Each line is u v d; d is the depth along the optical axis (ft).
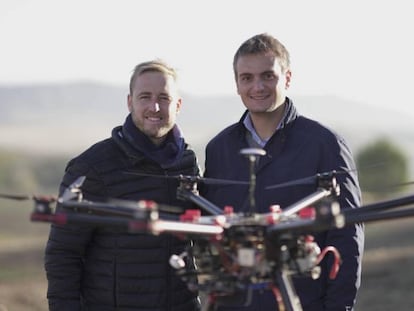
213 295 17.26
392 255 64.95
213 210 19.19
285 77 21.63
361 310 47.60
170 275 21.48
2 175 266.16
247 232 16.55
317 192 18.83
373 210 16.90
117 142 21.58
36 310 57.16
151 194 21.52
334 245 20.77
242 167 21.66
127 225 15.90
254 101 21.38
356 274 20.72
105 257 21.45
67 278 21.50
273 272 16.94
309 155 21.18
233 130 22.21
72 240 21.31
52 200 16.57
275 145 21.44
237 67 21.59
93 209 16.93
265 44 21.38
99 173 21.30
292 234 16.39
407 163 131.23
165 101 21.59
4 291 64.08
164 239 21.35
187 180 20.06
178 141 22.16
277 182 21.20
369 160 132.16
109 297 21.47
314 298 20.86
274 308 20.44
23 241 107.55
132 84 21.88
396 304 48.21
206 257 17.15
